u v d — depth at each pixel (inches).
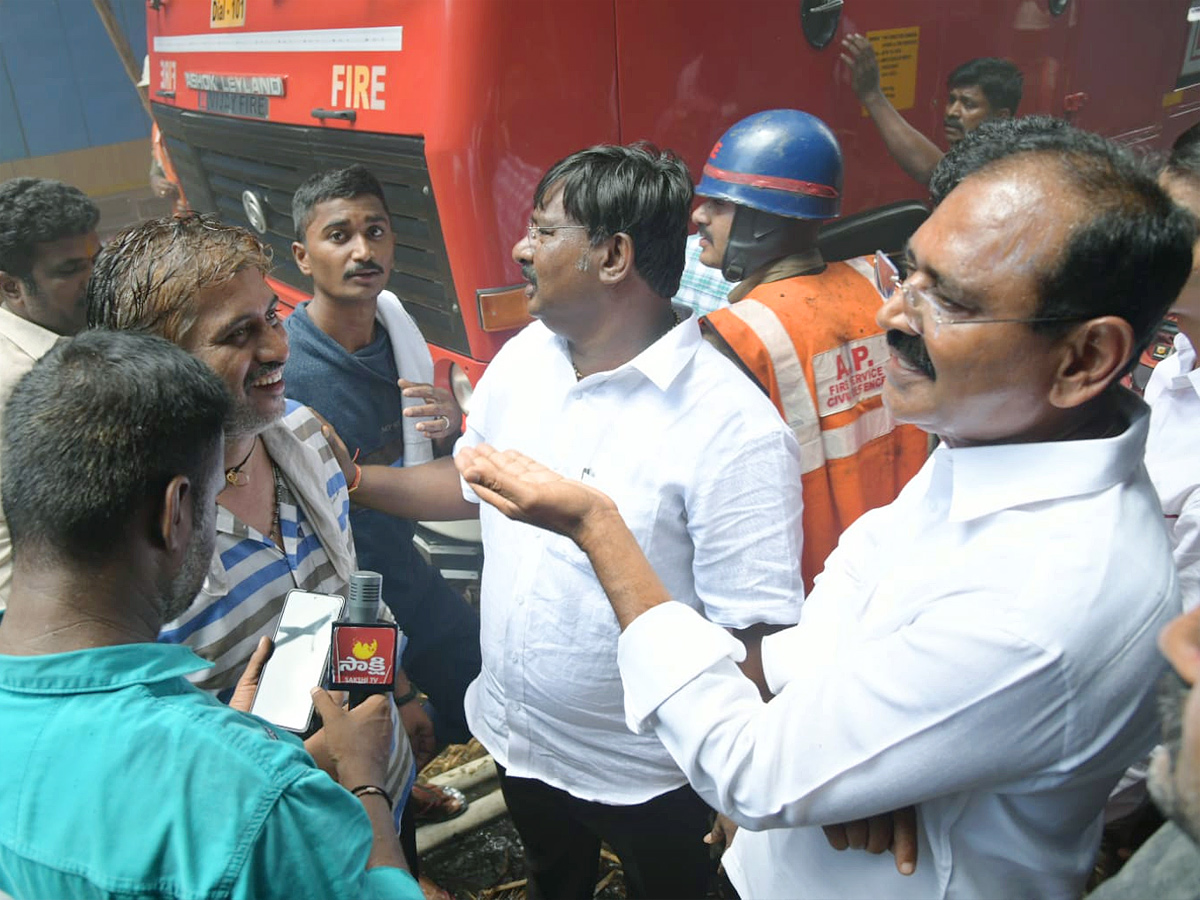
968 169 41.6
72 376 41.4
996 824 43.3
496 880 97.5
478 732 78.3
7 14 285.4
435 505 83.7
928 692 39.9
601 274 62.9
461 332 113.1
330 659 57.7
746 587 64.1
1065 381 40.2
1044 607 38.6
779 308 85.9
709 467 63.4
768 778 43.8
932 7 127.3
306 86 119.3
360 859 42.1
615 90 104.3
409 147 105.9
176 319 55.6
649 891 75.1
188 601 45.9
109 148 313.3
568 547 65.1
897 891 46.1
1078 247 37.6
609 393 66.2
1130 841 66.8
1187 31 172.7
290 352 93.5
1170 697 28.3
